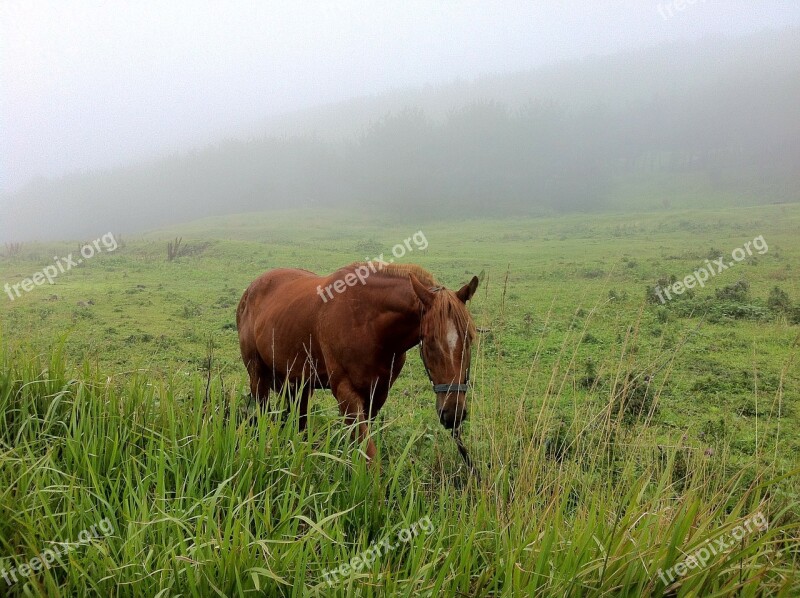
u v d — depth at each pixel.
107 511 2.96
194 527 2.86
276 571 2.63
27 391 3.93
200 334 11.12
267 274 5.92
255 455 3.42
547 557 2.67
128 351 9.54
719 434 5.39
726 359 8.34
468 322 3.77
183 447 3.48
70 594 2.56
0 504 2.84
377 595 2.59
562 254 26.91
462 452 3.78
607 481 3.61
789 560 3.06
